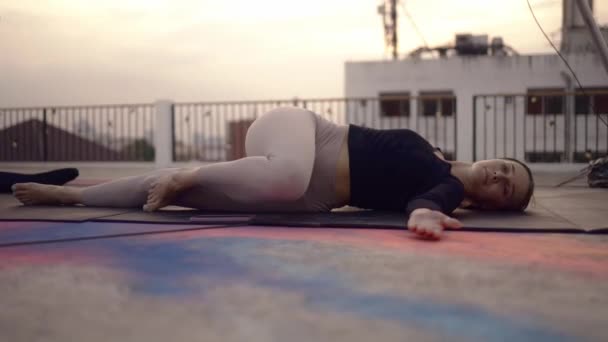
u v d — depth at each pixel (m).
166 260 1.38
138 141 11.24
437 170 2.16
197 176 2.17
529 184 2.41
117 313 0.94
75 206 2.58
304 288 1.11
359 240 1.69
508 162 2.44
